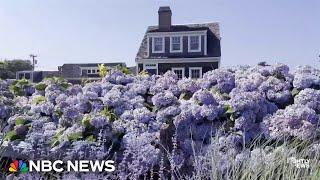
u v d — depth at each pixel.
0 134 2.79
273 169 2.24
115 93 3.30
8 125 3.19
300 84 3.13
